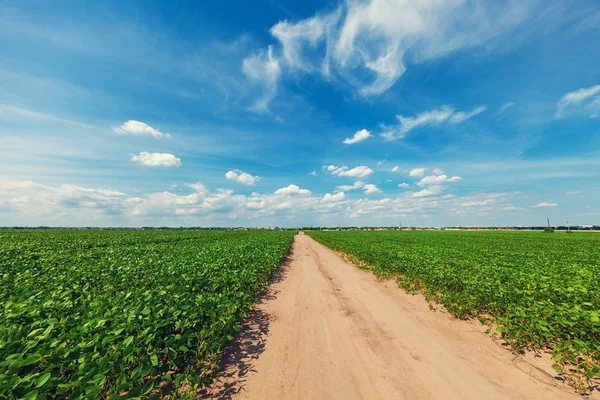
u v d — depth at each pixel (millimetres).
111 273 8531
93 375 2957
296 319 7164
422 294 9750
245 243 22531
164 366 3854
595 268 11641
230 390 3982
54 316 4598
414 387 4125
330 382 4238
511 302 7102
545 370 4641
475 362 4926
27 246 16172
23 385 2695
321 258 20531
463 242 30828
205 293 6809
